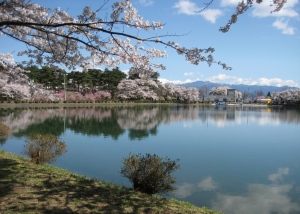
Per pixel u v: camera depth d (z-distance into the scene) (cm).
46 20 491
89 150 1205
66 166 930
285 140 1620
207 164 1030
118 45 466
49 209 412
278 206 652
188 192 728
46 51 498
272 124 2531
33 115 2709
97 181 609
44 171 631
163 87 6700
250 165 1027
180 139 1580
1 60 568
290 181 841
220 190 751
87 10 444
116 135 1664
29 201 436
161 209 467
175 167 612
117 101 5675
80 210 420
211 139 1614
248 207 640
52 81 4231
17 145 1234
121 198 496
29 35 503
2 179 537
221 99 9619
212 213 511
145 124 2278
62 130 1812
